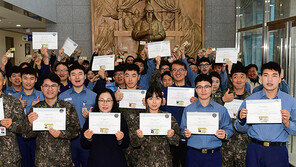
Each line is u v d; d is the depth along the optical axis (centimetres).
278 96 257
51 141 264
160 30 827
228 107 323
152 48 381
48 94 266
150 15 822
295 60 509
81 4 891
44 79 266
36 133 267
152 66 392
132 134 266
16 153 265
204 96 270
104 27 862
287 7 545
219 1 912
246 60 798
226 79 377
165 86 387
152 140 266
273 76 248
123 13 855
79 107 332
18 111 264
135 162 339
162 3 855
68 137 266
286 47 525
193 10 884
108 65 374
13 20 849
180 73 355
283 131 254
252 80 438
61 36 896
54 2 873
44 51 397
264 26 631
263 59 636
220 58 379
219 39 917
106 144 256
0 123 254
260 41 686
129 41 856
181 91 342
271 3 614
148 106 278
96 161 252
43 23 926
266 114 243
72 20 894
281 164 253
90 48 898
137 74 350
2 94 262
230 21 916
